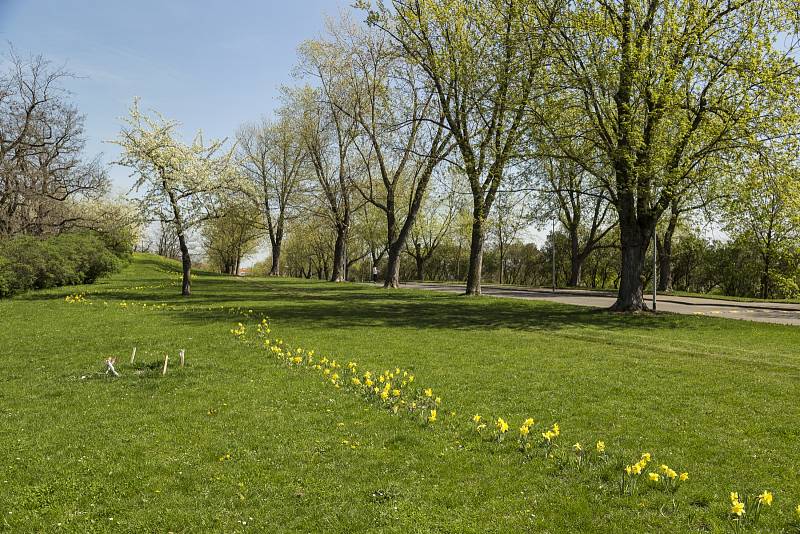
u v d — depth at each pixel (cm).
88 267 3672
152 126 2906
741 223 2298
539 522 518
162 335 1566
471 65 2553
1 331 1638
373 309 2434
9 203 4094
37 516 530
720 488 591
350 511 538
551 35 2248
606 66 2061
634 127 2005
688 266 6056
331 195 4825
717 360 1305
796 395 975
